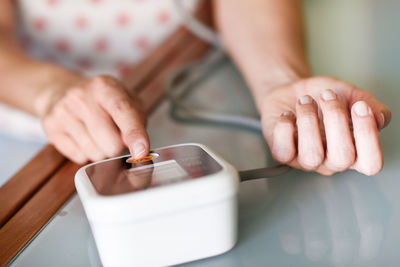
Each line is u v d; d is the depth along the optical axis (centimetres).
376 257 37
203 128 57
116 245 36
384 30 89
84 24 132
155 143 54
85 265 38
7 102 72
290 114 45
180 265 37
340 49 79
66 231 42
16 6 130
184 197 36
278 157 45
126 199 35
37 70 76
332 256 37
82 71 133
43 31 133
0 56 85
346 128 42
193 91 69
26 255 40
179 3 87
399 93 59
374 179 45
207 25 97
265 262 37
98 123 48
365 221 40
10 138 118
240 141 53
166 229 36
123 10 129
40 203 45
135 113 46
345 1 116
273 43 63
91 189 37
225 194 36
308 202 43
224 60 84
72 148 49
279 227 40
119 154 48
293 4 73
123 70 134
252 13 72
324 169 45
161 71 75
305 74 55
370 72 66
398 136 50
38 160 51
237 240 39
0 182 92
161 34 130
